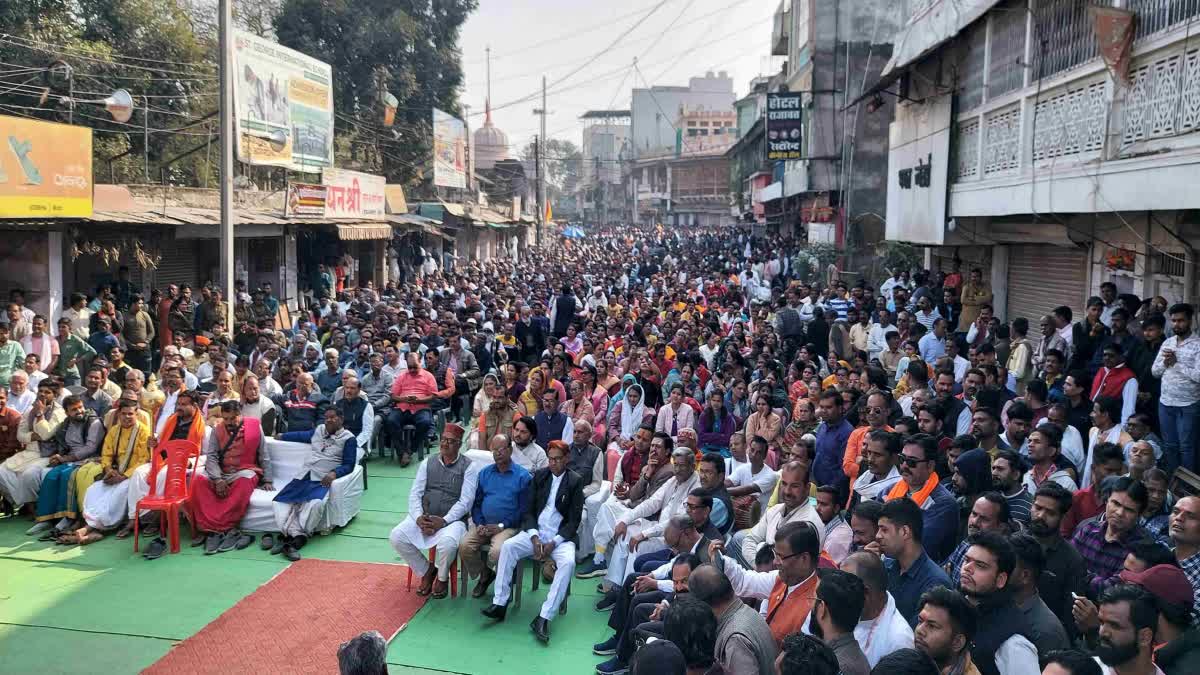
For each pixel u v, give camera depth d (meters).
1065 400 8.51
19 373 10.31
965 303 15.20
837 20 27.72
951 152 14.23
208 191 20.89
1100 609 3.82
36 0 24.12
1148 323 8.35
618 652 6.39
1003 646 4.05
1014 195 11.46
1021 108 11.43
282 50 22.89
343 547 9.01
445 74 41.06
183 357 13.19
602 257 44.44
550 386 10.83
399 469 11.74
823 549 5.87
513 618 7.48
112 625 7.17
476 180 49.03
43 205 13.48
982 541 4.14
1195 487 7.34
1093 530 5.62
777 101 27.53
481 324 17.62
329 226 24.39
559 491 7.64
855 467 7.68
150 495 9.02
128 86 25.50
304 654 6.72
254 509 9.08
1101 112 9.30
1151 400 8.36
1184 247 9.49
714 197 83.31
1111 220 10.82
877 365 11.56
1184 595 4.23
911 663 3.33
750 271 27.61
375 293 23.45
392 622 7.31
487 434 10.29
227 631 7.08
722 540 6.22
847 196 27.09
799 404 9.46
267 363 11.78
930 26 14.23
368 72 38.84
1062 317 10.37
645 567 7.07
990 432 7.00
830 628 3.98
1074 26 10.02
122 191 17.09
